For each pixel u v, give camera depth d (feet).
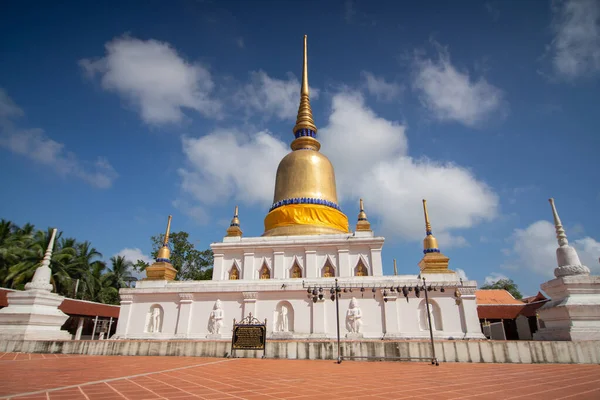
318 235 71.92
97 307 87.15
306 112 98.02
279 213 79.71
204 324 61.36
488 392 20.80
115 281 139.23
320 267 69.92
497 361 37.83
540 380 25.53
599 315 39.34
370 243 69.31
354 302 58.29
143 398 18.07
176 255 124.36
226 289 62.39
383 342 40.16
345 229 82.07
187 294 62.95
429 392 20.66
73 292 111.65
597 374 28.68
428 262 63.57
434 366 34.55
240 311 61.31
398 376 27.22
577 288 41.42
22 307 49.93
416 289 46.44
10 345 46.32
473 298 57.21
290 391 20.63
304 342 41.60
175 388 21.08
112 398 17.88
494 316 91.45
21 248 104.32
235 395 19.26
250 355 41.65
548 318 43.24
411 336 55.93
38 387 20.57
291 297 60.80
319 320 58.39
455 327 56.13
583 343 37.29
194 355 42.57
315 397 18.94
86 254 130.21
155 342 43.75
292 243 71.51
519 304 93.15
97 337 99.60
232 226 79.51
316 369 31.50
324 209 79.10
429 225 68.59
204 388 21.26
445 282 58.34
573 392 20.92
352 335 56.34
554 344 37.50
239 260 73.82
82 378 24.30
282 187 86.07
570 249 44.52
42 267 53.78
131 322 63.93
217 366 32.99
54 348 45.11
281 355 41.37
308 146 93.25
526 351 37.73
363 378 26.04
